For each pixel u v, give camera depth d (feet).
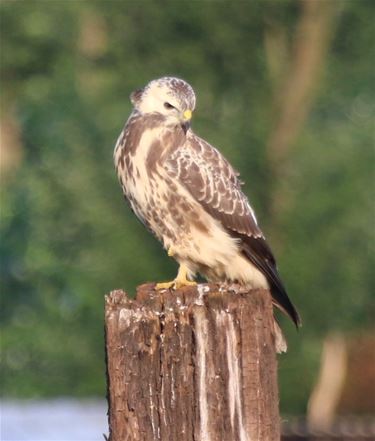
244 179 74.90
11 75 92.27
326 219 74.43
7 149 94.27
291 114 78.28
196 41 82.48
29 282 77.25
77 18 86.07
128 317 22.89
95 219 72.84
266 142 75.51
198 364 22.70
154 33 82.79
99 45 85.97
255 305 22.82
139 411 22.72
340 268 74.23
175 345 22.76
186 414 22.66
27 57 90.07
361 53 82.17
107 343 22.91
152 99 32.50
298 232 74.28
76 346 73.67
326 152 75.41
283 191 74.69
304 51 81.51
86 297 72.49
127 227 73.10
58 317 74.02
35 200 75.31
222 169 32.89
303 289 73.77
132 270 72.64
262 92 79.41
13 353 74.49
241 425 22.61
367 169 75.41
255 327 22.77
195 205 32.48
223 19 82.17
